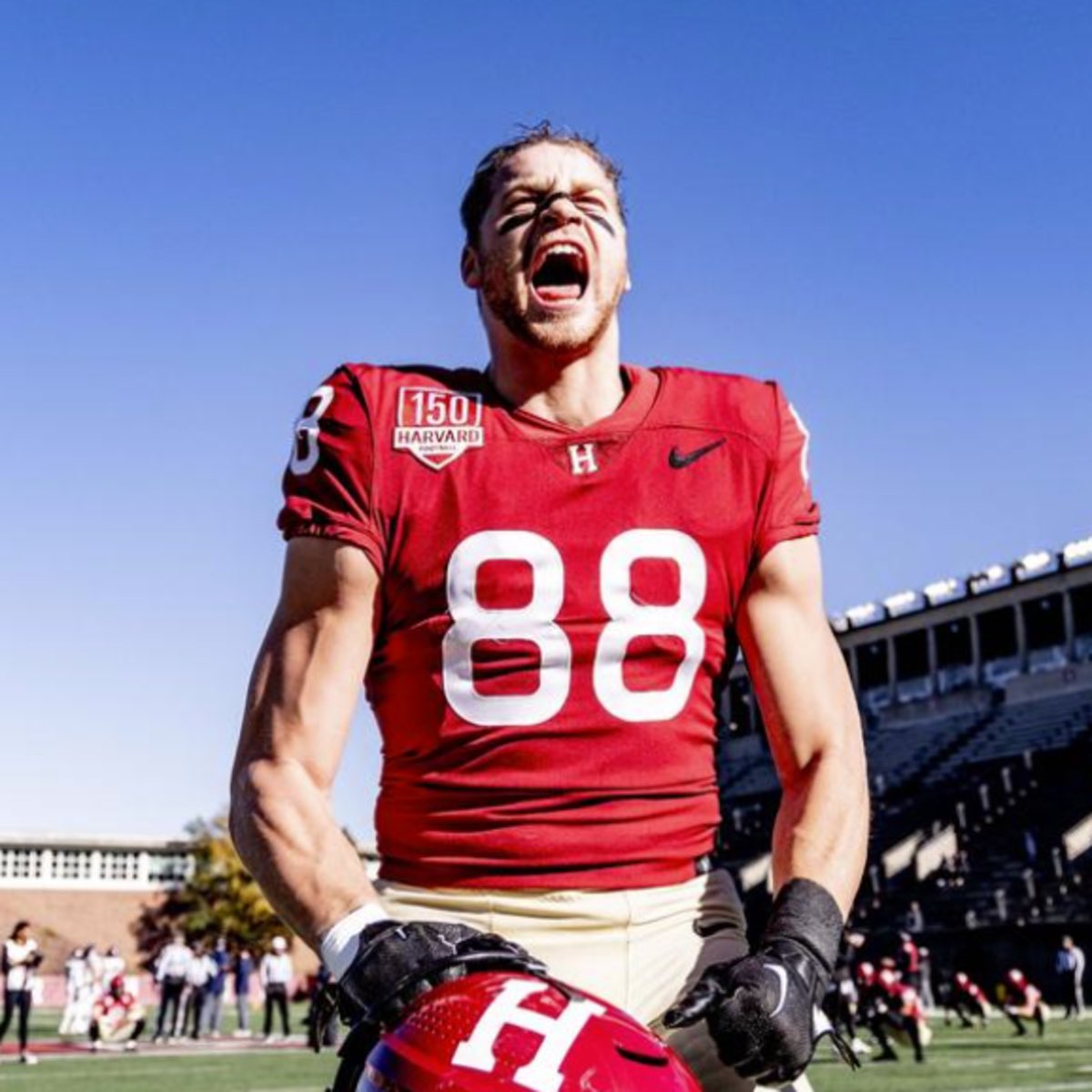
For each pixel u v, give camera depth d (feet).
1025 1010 80.33
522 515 7.72
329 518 7.75
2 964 72.79
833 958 7.09
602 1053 5.76
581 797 7.62
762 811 163.94
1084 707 156.15
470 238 8.27
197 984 95.96
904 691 184.65
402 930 6.51
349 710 7.72
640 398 8.08
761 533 8.12
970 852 131.54
